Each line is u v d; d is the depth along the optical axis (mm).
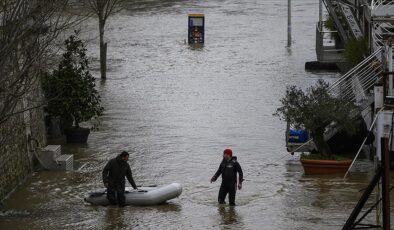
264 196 42312
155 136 58719
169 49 103125
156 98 73188
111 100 72375
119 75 85312
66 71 55344
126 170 40938
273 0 161875
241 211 39375
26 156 48188
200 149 54688
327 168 46969
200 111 67375
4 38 33375
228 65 90812
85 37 103438
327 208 39438
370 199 40750
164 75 85062
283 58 95125
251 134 59125
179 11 143375
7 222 38062
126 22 127750
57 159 49750
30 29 35656
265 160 51594
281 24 126688
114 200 40844
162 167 49938
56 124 58219
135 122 63500
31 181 47125
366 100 49812
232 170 40562
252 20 132000
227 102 71000
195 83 80312
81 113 56312
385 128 45875
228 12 143000
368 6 57094
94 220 38031
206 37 113688
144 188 41938
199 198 42500
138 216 38688
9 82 38594
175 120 64062
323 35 85188
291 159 51812
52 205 41531
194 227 36531
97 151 54594
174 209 40094
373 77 52125
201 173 48438
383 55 49625
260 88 77000
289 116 47938
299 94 48188
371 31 56156
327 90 49562
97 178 47531
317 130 47781
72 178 47688
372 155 50156
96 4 91125
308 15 137500
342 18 71500
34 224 37562
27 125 47875
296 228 35938
